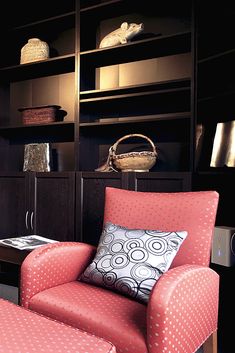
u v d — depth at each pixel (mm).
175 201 1611
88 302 1313
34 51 2789
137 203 1695
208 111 2254
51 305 1333
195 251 1484
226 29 2129
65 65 2809
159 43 2361
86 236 2408
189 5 2443
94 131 2807
